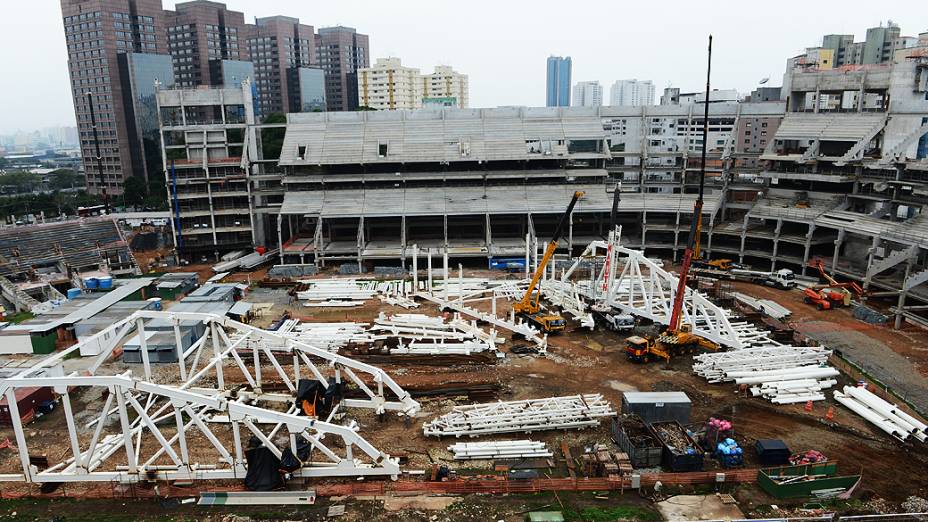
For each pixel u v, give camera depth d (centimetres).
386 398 5009
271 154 14138
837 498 3716
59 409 4984
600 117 10788
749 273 8638
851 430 4509
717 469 4006
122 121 19262
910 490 3794
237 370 5666
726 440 4103
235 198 10362
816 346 6009
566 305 7262
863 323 6831
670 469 4003
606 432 4528
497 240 10375
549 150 10350
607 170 10381
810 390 5069
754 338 6203
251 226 10256
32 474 3834
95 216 11225
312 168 10550
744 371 5350
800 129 9431
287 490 3791
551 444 4369
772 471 3850
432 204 9844
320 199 9994
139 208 16025
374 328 6631
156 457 3950
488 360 5803
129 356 5809
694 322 6156
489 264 9406
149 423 3806
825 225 8275
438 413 4800
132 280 8319
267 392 5081
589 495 3766
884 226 7544
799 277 8688
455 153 10219
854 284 7738
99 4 18312
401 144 10412
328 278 8981
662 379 5406
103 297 7388
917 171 7956
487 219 9675
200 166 9956
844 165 8919
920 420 4625
